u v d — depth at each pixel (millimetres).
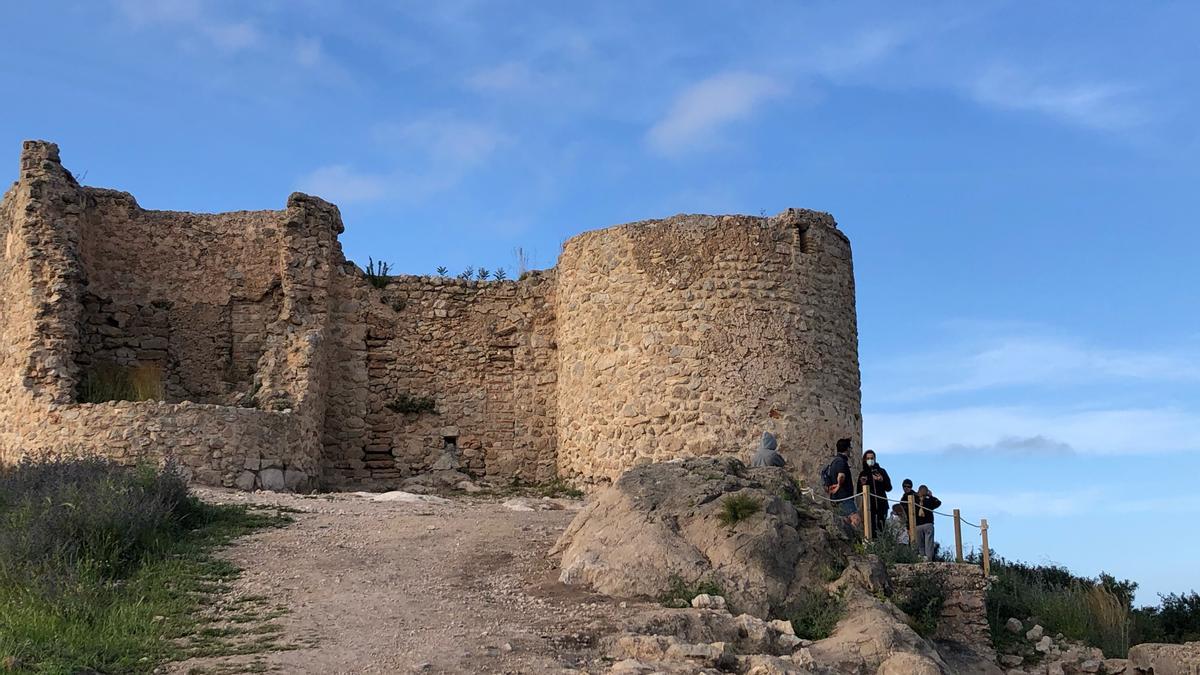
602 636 12383
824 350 23812
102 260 25391
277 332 24750
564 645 12062
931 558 19375
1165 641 20219
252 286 25906
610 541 15109
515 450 26531
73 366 23266
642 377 23406
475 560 15766
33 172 24156
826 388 23672
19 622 12188
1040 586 20703
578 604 13789
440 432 26453
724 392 22969
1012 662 17547
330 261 26125
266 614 13008
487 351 26953
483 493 25328
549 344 27016
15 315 23750
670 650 11789
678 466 16703
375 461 26062
